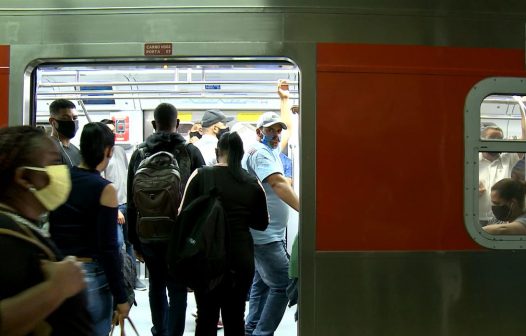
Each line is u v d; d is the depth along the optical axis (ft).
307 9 8.48
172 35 8.46
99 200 7.41
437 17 8.59
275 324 11.00
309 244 8.24
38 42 8.49
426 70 8.50
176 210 9.49
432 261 8.38
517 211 8.64
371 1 8.55
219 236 8.41
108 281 7.53
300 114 8.36
